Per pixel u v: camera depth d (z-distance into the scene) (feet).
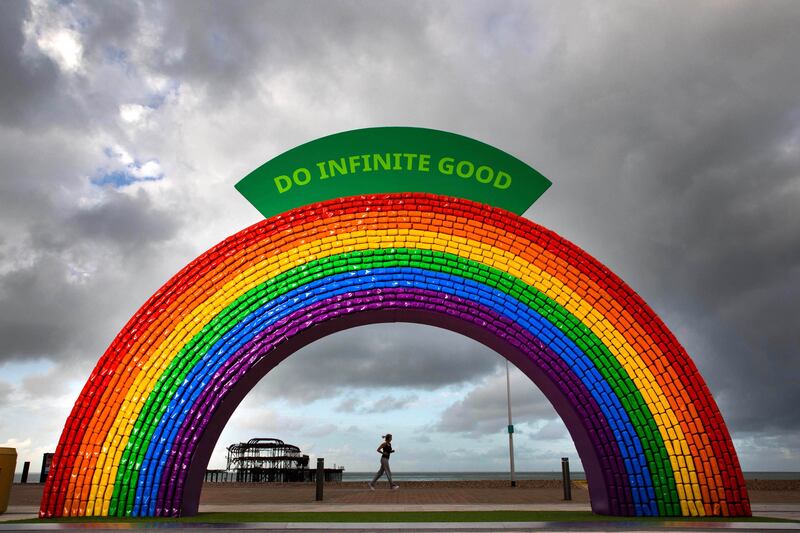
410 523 29.40
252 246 36.17
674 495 32.27
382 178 38.88
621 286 34.63
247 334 35.42
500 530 27.04
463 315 35.86
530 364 35.70
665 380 33.30
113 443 33.53
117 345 34.50
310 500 53.83
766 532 26.35
